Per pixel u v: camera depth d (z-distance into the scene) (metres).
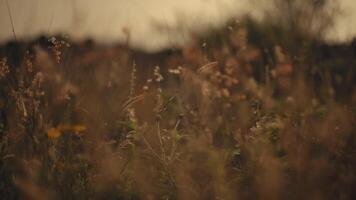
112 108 3.79
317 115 3.88
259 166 3.21
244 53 4.78
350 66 4.83
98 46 4.18
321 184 2.90
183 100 4.29
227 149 3.72
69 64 3.88
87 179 3.26
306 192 2.82
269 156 3.14
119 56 4.26
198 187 3.24
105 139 3.70
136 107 4.02
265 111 4.25
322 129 3.38
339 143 3.40
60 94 3.70
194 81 4.27
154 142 3.73
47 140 3.32
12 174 3.16
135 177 3.32
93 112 3.68
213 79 4.32
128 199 3.24
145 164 3.55
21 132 3.40
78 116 3.66
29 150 3.30
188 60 4.42
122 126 3.82
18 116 3.53
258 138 3.66
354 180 2.99
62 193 3.06
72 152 3.38
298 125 3.77
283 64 4.47
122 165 3.46
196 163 3.40
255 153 3.42
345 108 3.82
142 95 3.86
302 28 5.02
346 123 3.51
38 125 3.40
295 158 3.19
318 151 3.23
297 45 4.91
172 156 3.56
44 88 3.71
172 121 4.10
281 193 2.80
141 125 3.94
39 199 2.83
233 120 4.16
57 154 3.31
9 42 3.93
